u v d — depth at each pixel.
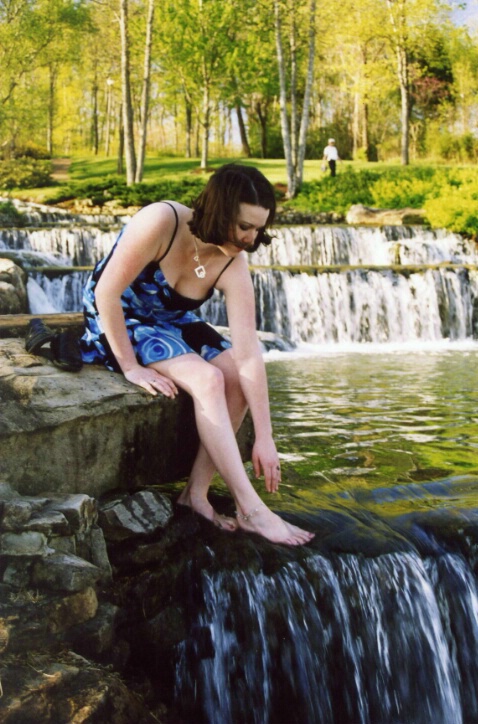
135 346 3.46
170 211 3.22
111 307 3.32
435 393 7.42
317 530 3.37
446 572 3.30
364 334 15.48
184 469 3.76
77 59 42.97
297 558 3.13
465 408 6.50
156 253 3.28
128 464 3.47
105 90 49.88
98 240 18.64
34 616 2.54
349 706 3.09
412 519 3.52
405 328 15.60
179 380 3.36
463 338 15.84
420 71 42.16
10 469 3.08
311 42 29.72
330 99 52.16
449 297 15.81
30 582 2.63
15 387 3.15
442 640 3.24
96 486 3.34
